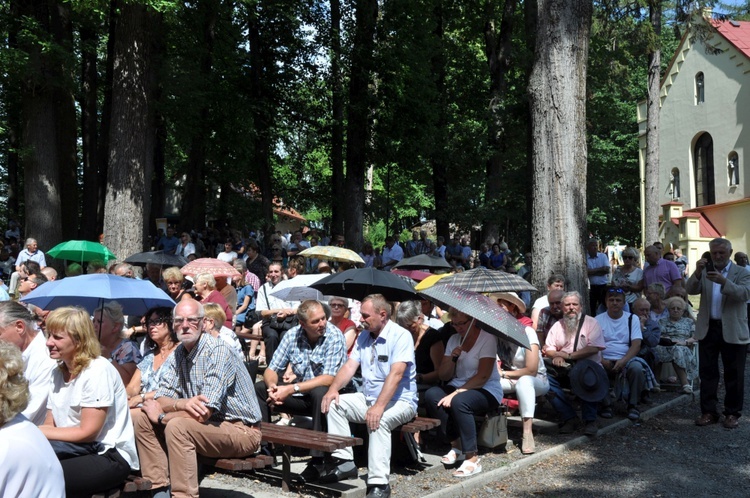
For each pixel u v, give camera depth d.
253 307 12.32
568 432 8.20
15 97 21.75
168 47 21.97
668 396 10.12
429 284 9.44
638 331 9.05
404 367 6.09
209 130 25.23
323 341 6.70
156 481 5.29
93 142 23.41
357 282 7.68
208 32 23.22
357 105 24.53
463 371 6.98
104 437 4.74
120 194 14.67
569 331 8.44
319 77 26.41
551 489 6.45
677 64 40.28
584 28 10.50
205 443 5.21
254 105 24.70
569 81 10.40
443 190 31.14
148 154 18.05
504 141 28.25
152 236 25.48
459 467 6.80
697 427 8.66
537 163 10.52
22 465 2.90
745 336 8.53
